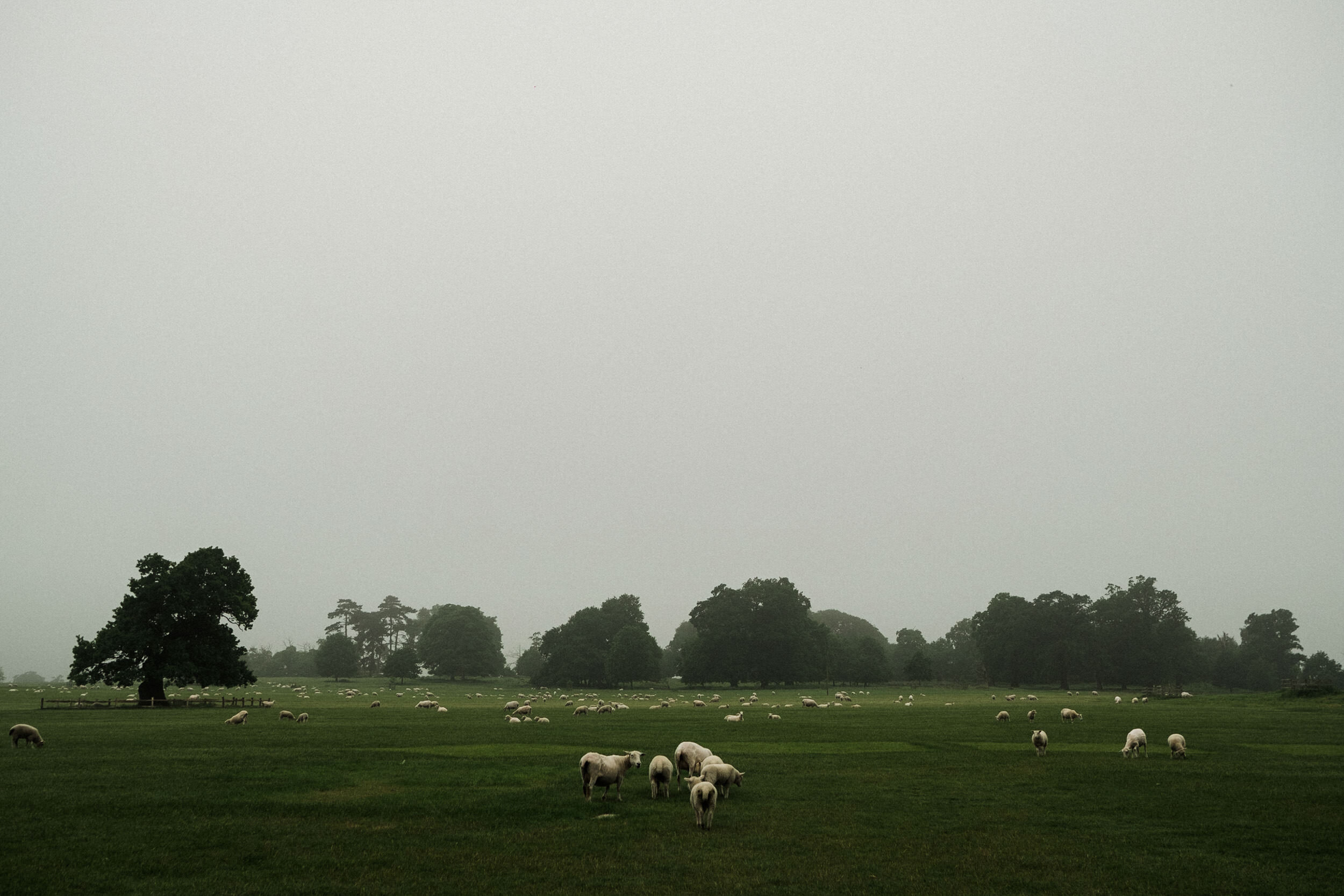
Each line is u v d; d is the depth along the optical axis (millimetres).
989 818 22750
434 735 45594
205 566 83312
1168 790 27094
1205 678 183500
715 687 176000
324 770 30641
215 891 15750
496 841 19859
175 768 30797
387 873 17078
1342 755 36281
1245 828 21469
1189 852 19016
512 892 15930
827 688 171250
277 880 16547
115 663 79312
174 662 79062
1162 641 162625
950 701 104688
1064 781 29016
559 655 174250
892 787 27828
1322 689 83188
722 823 21984
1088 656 163250
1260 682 188500
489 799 24953
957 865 17969
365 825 21500
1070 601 171875
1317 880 16906
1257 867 17828
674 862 18047
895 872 17359
